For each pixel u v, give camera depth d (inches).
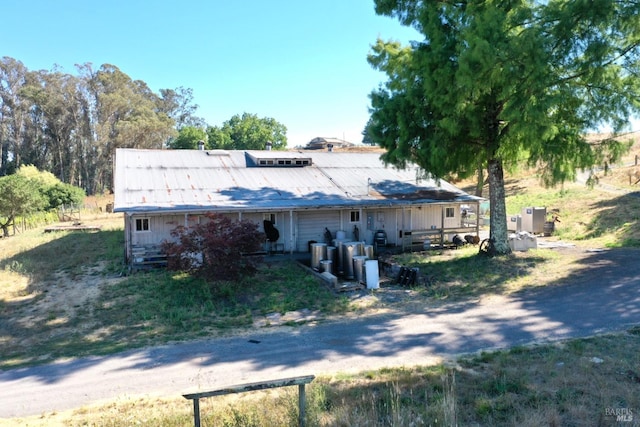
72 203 1669.5
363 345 371.6
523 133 559.5
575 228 936.9
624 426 201.9
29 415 267.3
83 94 2942.9
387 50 738.8
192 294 557.6
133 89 3253.0
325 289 592.1
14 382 326.6
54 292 596.1
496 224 698.2
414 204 816.9
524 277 579.8
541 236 939.3
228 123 2967.5
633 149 1840.6
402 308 495.5
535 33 522.9
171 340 416.5
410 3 634.8
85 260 758.5
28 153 2977.4
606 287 497.7
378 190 878.4
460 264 679.7
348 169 980.6
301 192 816.3
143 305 526.6
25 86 2874.0
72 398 292.5
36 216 1407.5
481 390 255.1
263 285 607.5
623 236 796.6
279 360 345.4
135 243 695.1
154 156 887.1
